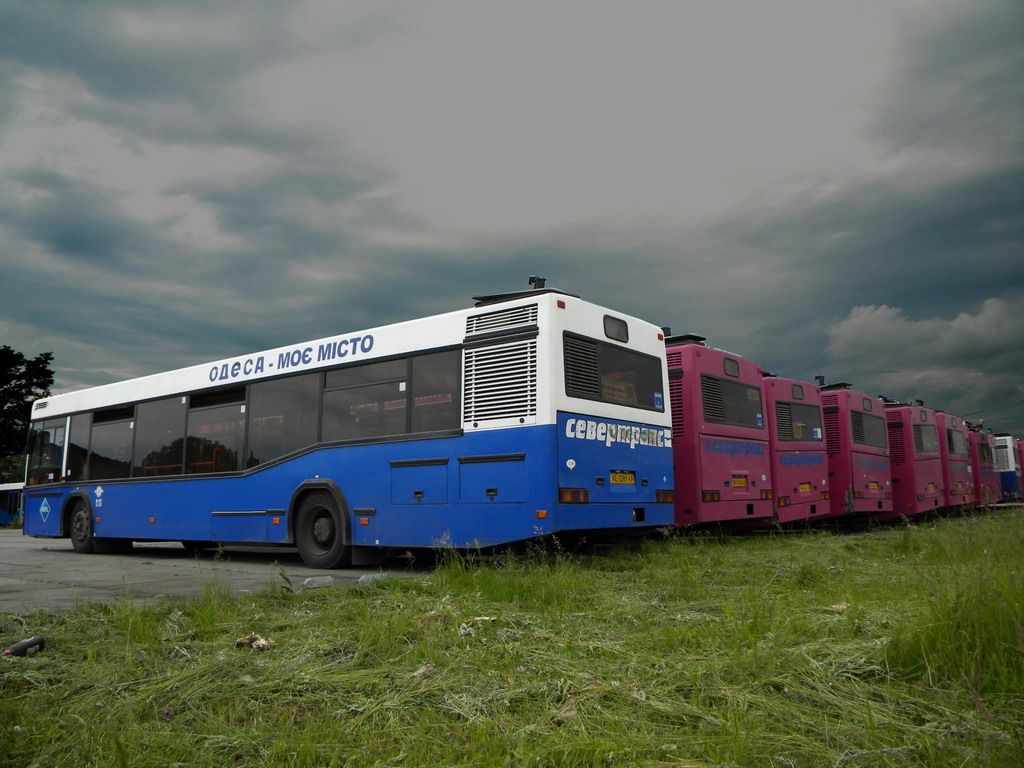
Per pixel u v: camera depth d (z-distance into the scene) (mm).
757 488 14492
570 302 9602
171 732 3348
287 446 11906
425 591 6965
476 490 9492
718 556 9680
